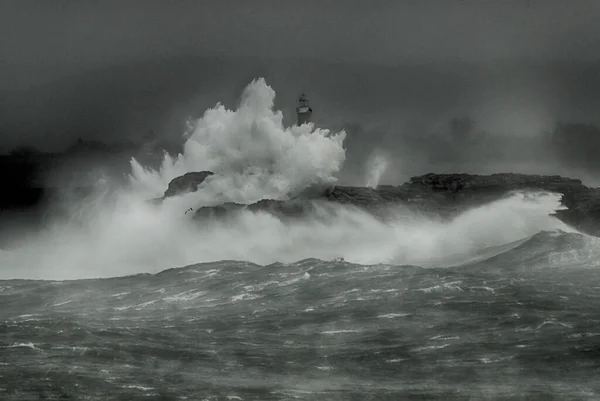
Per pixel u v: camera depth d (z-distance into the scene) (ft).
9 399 458.91
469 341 570.46
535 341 563.48
